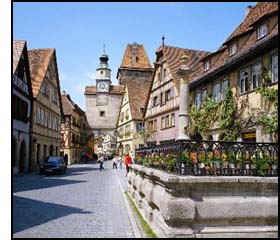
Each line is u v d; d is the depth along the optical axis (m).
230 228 6.71
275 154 7.43
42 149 33.94
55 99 39.72
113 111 74.62
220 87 20.36
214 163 7.10
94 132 73.62
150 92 37.94
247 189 6.91
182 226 6.57
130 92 51.53
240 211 6.73
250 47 16.77
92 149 82.00
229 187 6.85
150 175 8.52
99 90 74.44
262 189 6.95
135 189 12.86
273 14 15.73
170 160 7.61
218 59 22.70
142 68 69.75
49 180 22.84
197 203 6.64
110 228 8.40
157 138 35.00
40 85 31.75
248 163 7.25
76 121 57.97
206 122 20.83
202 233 6.55
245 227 6.79
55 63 38.06
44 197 14.01
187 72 11.84
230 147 7.30
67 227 8.48
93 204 12.22
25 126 28.23
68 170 36.06
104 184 20.20
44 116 34.50
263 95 15.17
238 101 17.98
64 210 10.91
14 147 25.62
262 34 16.84
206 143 7.22
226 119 18.33
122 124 56.53
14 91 24.50
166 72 32.56
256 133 15.89
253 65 16.81
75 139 56.78
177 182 6.55
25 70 27.67
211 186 6.76
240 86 18.00
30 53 34.84
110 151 75.56
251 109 16.55
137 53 71.06
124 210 10.97
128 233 7.88
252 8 22.59
